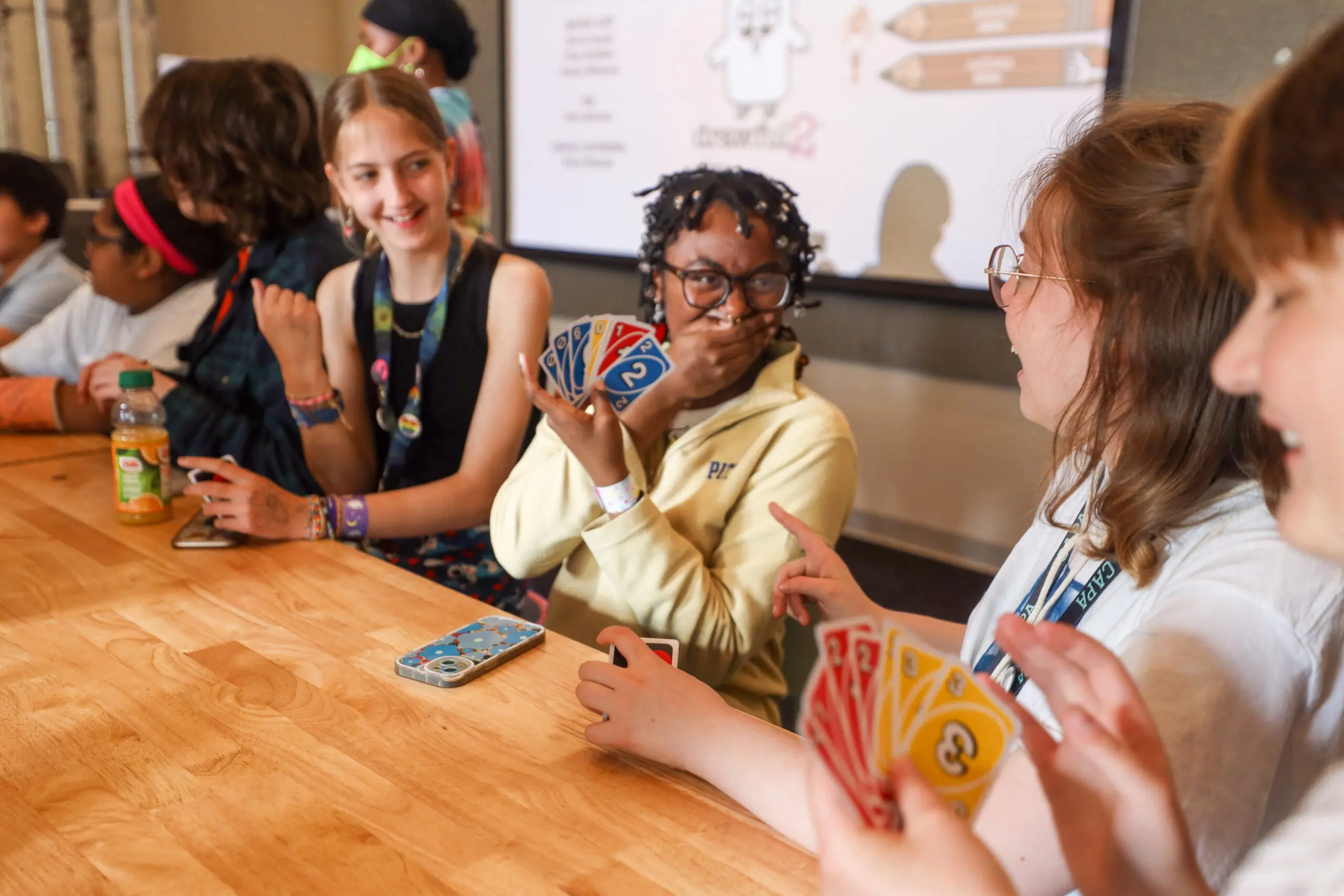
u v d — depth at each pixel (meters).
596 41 3.83
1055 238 0.77
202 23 4.46
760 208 1.27
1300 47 0.42
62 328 2.13
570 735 0.88
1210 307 0.69
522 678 0.98
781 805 0.75
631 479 1.20
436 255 1.66
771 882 0.70
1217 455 0.71
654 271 1.40
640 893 0.68
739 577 1.26
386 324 1.69
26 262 2.42
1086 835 0.48
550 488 1.34
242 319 1.78
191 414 1.76
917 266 3.15
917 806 0.46
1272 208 0.38
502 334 1.63
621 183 3.88
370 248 1.79
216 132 1.68
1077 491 0.90
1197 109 0.75
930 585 3.07
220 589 1.18
